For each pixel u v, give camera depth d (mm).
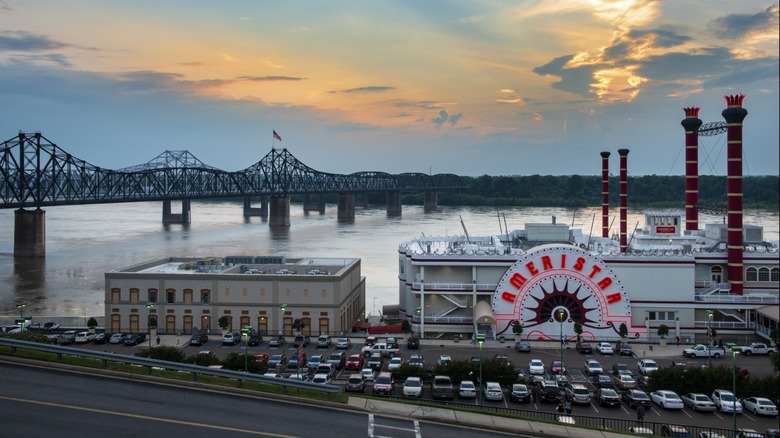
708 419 68688
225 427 47031
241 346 103250
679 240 126375
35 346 59875
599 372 87062
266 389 56031
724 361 94375
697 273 116562
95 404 50219
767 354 98562
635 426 63062
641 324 109562
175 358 80688
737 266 112938
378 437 47094
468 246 124312
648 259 109438
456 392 76125
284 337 109000
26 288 171125
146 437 44469
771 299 108750
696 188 151875
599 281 108062
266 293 110750
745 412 71000
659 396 73000
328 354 97688
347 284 117312
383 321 123062
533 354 99312
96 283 178500
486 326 110750
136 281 112062
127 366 60031
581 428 53406
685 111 151750
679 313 109312
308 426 48375
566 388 77125
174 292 111750
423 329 111875
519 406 71938
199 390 55281
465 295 113000
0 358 60219
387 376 76438
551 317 108875
